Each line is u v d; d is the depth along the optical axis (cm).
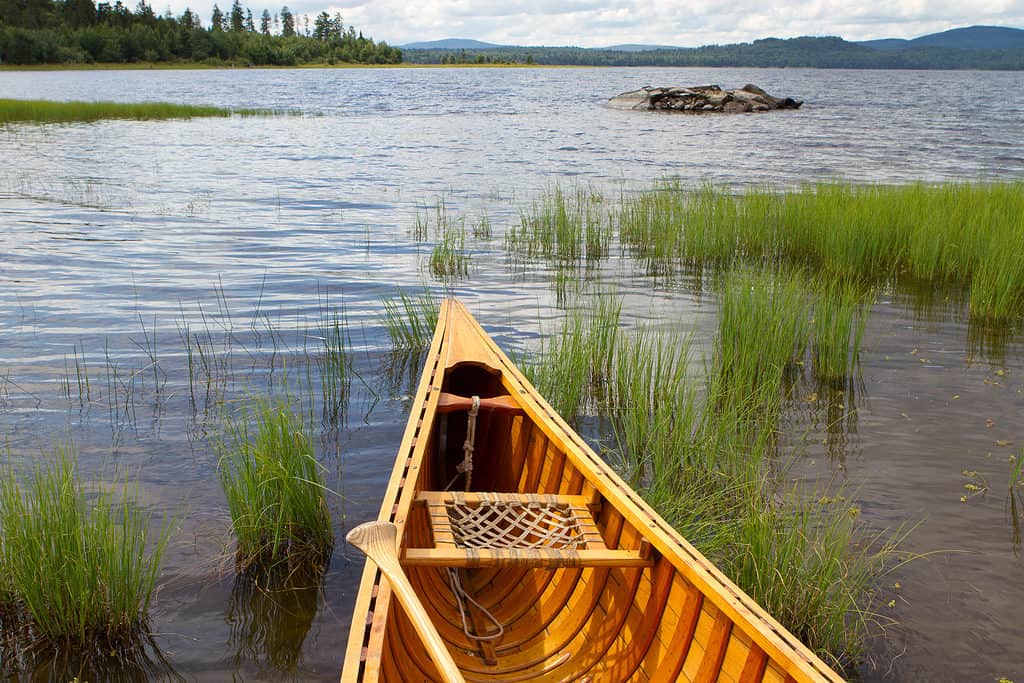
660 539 375
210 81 10075
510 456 596
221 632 421
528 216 1688
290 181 2222
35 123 3747
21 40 13475
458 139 3544
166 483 569
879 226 1259
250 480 493
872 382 796
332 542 506
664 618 368
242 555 483
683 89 5816
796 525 476
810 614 427
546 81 11950
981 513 551
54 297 1045
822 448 648
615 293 1109
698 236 1305
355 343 886
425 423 520
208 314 988
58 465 555
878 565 492
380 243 1438
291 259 1302
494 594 481
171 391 738
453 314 752
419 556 377
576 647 412
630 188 2081
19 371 779
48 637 410
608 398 752
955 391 770
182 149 2928
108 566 416
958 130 4059
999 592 468
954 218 1270
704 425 641
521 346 879
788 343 827
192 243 1409
